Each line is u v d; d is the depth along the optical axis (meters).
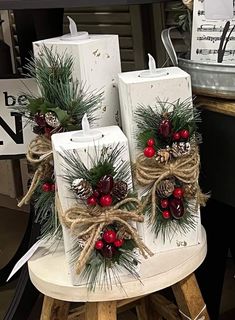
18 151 1.43
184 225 1.12
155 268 1.07
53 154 1.03
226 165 1.23
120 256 1.01
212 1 1.21
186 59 1.27
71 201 1.00
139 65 1.90
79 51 1.09
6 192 2.44
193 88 1.24
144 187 1.07
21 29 1.44
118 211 0.99
